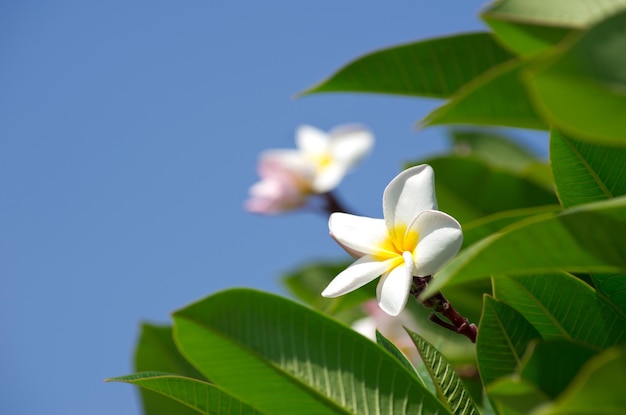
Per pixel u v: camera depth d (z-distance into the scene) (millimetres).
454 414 859
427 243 839
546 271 789
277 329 841
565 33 858
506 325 861
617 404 727
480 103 836
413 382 834
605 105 703
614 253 779
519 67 798
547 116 709
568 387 791
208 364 841
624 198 755
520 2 866
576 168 864
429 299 867
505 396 788
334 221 871
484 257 775
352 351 839
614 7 852
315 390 839
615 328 860
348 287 850
